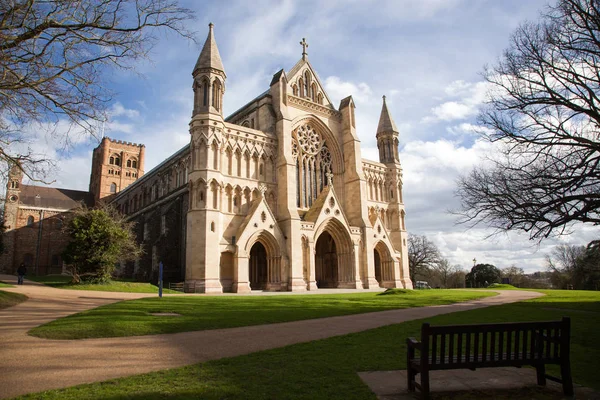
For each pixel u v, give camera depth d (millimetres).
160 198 74438
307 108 66188
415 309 26562
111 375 10211
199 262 48156
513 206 21984
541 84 23531
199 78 54281
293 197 57156
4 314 21391
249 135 57719
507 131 23797
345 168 68500
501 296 41438
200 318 20438
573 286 89938
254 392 8695
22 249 107188
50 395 8461
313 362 11453
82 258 46219
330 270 65500
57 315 21266
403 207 74250
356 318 21812
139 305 25703
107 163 128000
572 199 19750
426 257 107000
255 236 52094
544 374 9812
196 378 9766
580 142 21656
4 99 15594
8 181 18625
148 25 15844
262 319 20688
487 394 9156
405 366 11148
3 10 14164
